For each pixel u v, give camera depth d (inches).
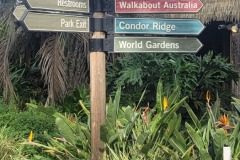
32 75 394.9
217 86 323.3
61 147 245.6
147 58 322.7
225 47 441.7
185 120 299.3
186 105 242.4
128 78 313.7
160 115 241.0
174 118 230.4
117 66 334.0
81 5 226.5
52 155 262.8
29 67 394.0
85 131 241.9
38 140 283.7
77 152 239.9
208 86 318.3
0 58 364.5
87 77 376.5
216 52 471.5
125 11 232.5
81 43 369.1
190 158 225.9
